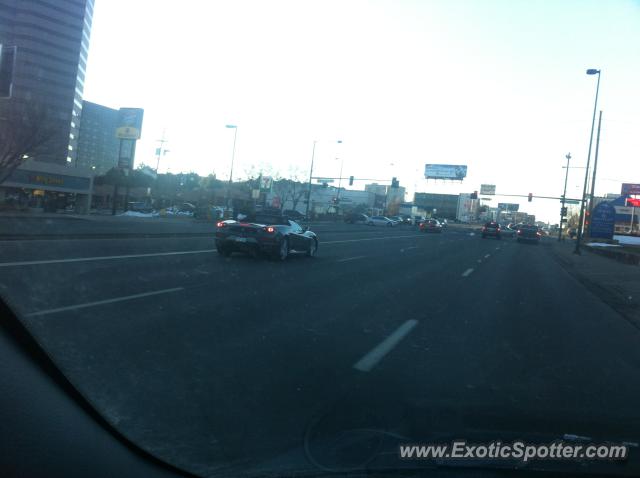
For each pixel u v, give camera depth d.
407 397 5.93
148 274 13.60
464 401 5.90
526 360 8.23
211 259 18.20
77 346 6.80
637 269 32.00
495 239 66.62
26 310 8.42
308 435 4.68
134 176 72.81
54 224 28.62
